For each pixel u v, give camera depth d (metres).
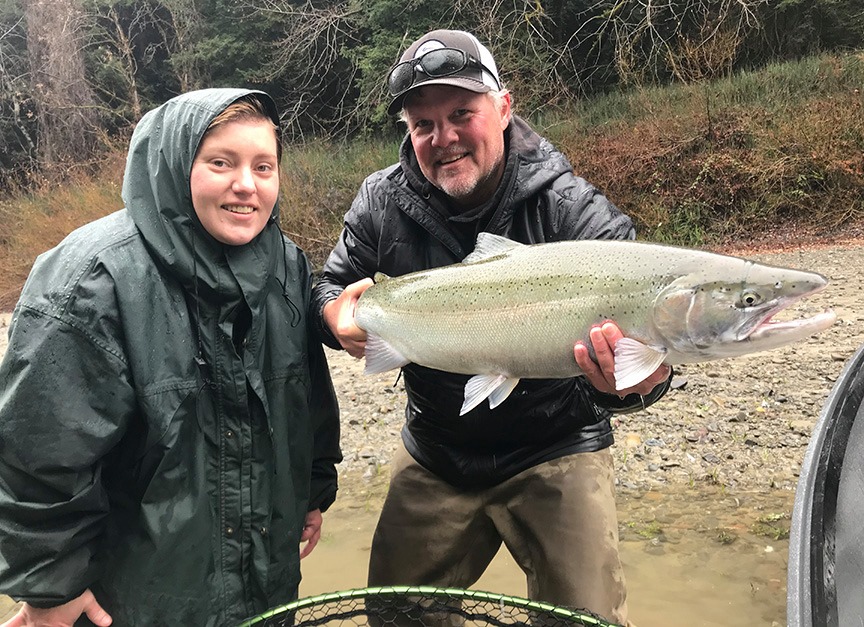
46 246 13.95
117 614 2.29
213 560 2.31
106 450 2.12
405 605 2.54
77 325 2.04
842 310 7.15
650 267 2.43
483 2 16.78
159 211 2.19
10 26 25.80
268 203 2.31
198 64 22.47
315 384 2.81
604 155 13.27
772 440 4.81
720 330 2.34
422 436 3.10
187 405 2.22
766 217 12.07
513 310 2.57
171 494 2.22
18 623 2.27
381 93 17.69
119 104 24.39
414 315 2.72
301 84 21.20
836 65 14.20
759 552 3.66
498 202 2.83
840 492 1.70
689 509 4.14
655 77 16.23
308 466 2.60
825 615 1.34
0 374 2.06
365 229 3.10
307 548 2.96
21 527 2.07
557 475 2.95
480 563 3.29
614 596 2.72
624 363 2.33
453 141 2.71
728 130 12.98
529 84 16.23
